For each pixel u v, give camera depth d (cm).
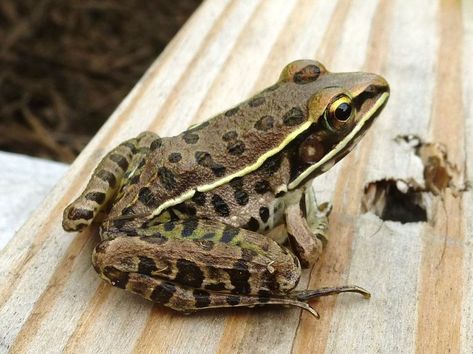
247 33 27
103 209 21
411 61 26
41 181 25
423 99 25
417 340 19
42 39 40
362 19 28
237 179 20
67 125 36
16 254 20
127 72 38
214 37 27
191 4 43
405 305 20
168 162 20
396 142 23
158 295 19
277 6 29
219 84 25
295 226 20
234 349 19
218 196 20
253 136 20
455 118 24
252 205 20
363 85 20
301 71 21
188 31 27
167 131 24
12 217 24
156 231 19
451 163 23
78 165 23
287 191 20
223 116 20
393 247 21
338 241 21
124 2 42
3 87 37
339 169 23
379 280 20
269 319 19
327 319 19
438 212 22
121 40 40
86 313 19
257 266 19
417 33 27
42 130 35
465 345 19
